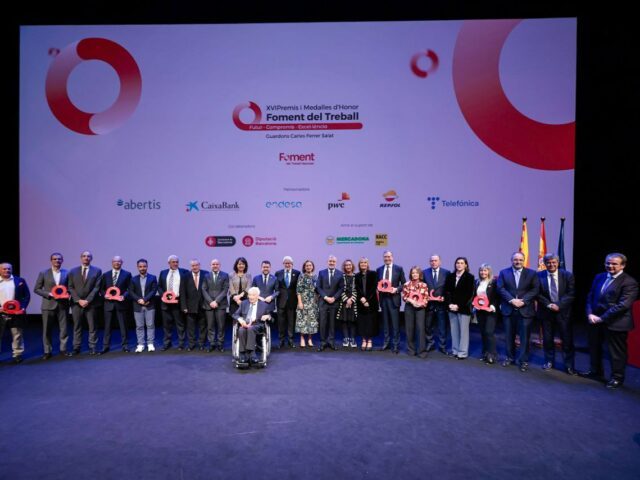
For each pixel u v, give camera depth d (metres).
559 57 6.89
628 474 2.81
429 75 7.02
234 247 7.17
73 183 7.14
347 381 4.53
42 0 7.14
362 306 5.70
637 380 4.62
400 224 7.11
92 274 5.58
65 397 4.11
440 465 2.90
